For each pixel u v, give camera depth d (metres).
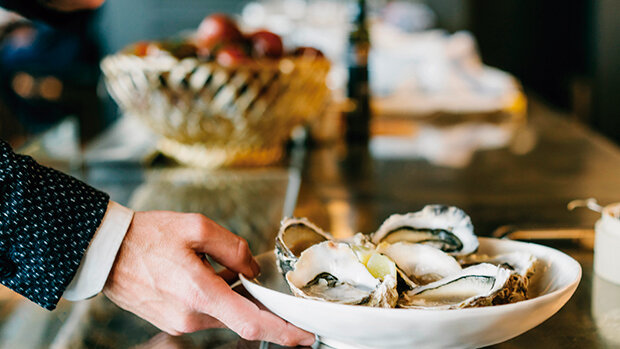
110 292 0.73
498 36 4.21
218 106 1.31
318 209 1.09
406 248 0.68
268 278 0.74
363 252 0.65
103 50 4.14
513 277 0.63
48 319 0.74
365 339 0.61
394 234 0.73
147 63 1.29
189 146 1.42
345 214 1.07
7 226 0.70
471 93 2.12
